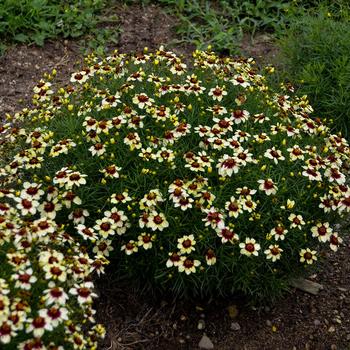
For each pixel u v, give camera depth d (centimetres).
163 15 276
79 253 140
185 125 159
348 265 186
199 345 160
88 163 157
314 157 160
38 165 153
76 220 148
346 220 173
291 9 270
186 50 261
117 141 158
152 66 189
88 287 130
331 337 166
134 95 169
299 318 169
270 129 170
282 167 159
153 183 154
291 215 151
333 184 161
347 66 218
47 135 157
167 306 167
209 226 151
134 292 167
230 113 171
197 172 155
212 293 168
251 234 153
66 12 262
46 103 176
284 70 235
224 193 154
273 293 163
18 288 125
